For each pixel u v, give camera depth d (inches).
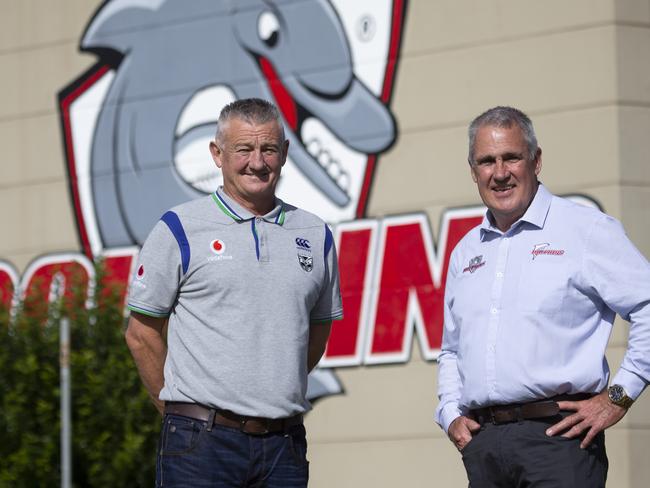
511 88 489.4
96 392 457.1
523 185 205.8
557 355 200.4
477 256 212.5
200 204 208.7
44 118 583.5
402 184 504.7
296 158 527.5
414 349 493.4
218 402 199.8
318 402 508.7
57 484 464.4
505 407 203.5
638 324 198.1
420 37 507.5
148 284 205.3
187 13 557.6
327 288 217.9
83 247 569.6
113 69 571.5
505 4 492.4
